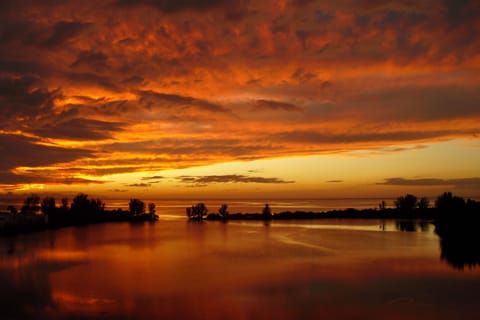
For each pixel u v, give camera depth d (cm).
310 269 3878
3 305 2805
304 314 2580
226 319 2500
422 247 5394
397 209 12675
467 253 4800
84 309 2716
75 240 6788
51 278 3597
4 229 8431
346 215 12544
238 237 7025
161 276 3634
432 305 2739
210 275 3653
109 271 3884
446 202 8850
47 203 12119
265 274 3669
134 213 13300
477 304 2761
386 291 3064
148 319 2512
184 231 8469
